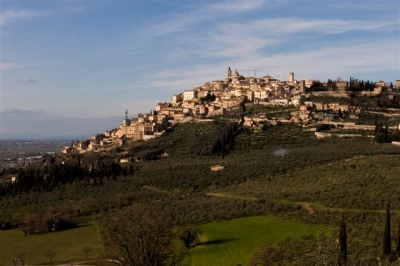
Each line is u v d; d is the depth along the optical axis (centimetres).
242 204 10562
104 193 13638
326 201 9788
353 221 8544
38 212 11512
